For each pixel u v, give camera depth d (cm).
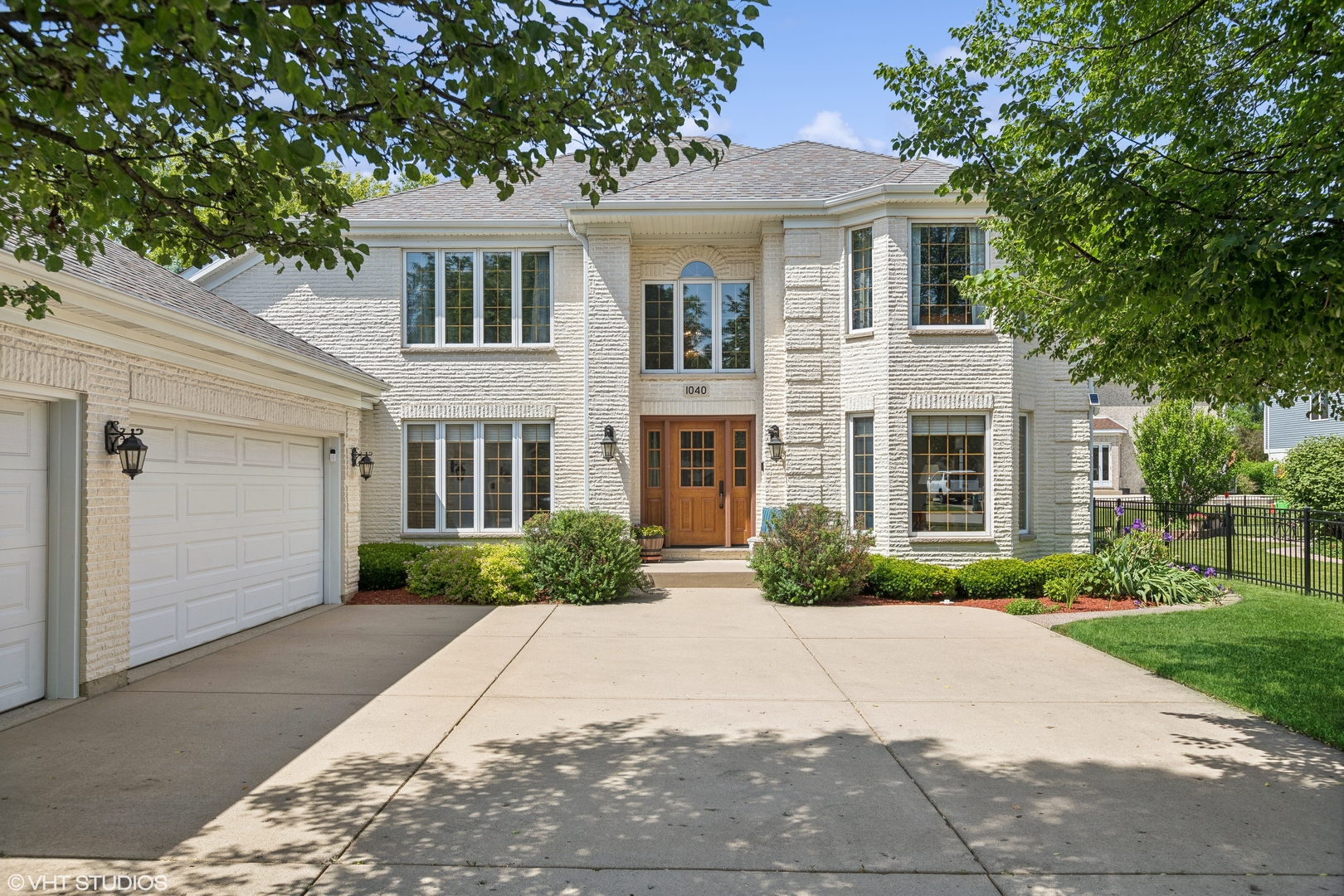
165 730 624
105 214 406
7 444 658
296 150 347
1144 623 1028
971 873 405
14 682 669
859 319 1441
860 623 1075
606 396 1496
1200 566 1502
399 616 1126
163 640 855
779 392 1495
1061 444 1472
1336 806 484
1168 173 527
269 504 1080
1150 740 603
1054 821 463
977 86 614
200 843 436
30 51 308
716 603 1234
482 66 391
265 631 1016
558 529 1276
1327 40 523
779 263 1495
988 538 1370
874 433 1405
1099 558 1272
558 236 1532
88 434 709
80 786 513
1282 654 857
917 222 1386
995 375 1377
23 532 675
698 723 647
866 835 446
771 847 432
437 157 432
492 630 1030
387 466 1530
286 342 1100
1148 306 481
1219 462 2503
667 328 1573
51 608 702
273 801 492
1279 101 604
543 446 1542
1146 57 644
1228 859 418
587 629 1036
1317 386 642
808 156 1675
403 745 592
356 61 383
